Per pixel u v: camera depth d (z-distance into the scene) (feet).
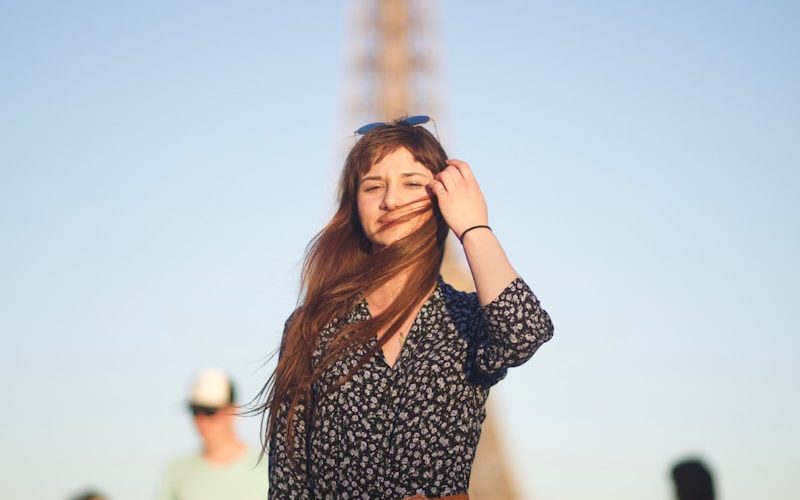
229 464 69.31
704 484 60.90
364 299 36.81
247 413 37.24
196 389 68.69
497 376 35.12
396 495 34.22
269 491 36.68
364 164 37.35
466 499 34.60
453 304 36.24
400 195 36.65
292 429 36.19
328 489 35.06
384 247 36.52
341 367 35.35
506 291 34.40
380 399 35.09
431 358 35.01
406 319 35.96
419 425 34.42
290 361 36.27
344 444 34.91
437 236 36.65
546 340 34.81
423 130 38.04
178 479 69.10
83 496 81.46
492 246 35.22
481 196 36.09
